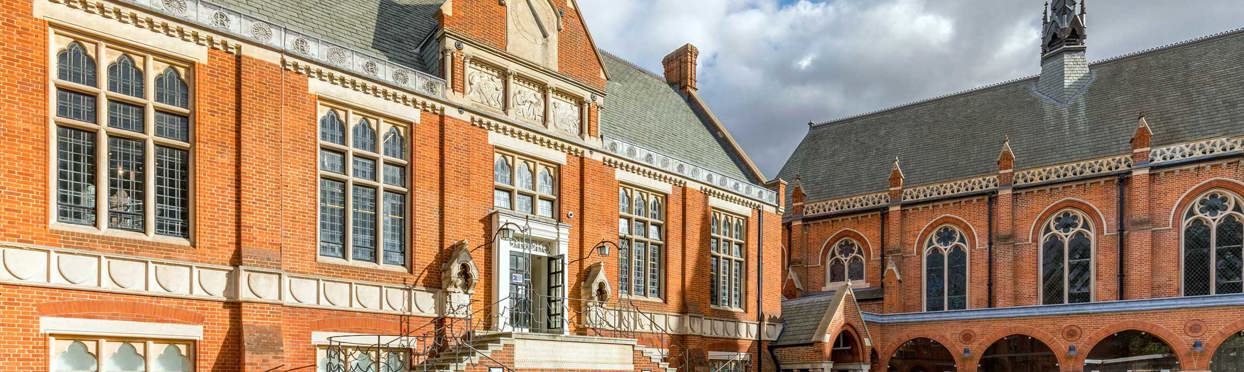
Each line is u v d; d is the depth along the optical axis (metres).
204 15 17.69
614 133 29.97
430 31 23.98
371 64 20.78
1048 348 40.56
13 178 14.86
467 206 22.64
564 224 25.42
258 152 18.30
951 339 41.09
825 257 50.09
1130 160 39.31
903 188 46.97
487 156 23.44
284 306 18.34
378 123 21.08
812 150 57.09
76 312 15.36
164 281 16.56
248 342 17.39
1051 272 41.44
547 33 25.73
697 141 35.81
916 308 45.53
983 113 49.53
